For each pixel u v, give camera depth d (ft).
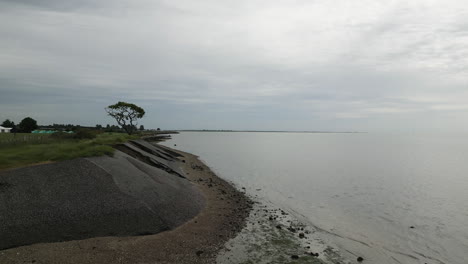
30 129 254.27
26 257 31.60
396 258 38.14
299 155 207.51
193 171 108.58
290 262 35.60
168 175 74.69
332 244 42.27
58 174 48.52
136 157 90.33
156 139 378.73
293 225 50.39
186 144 330.75
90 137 134.62
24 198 40.81
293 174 113.91
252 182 94.68
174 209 50.65
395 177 108.58
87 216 40.70
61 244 35.14
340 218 55.62
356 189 84.79
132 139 131.75
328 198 72.59
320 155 209.05
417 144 430.61
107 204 43.93
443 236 46.70
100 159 59.06
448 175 114.73
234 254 37.19
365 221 53.98
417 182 97.81
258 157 187.42
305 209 61.62
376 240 44.47
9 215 37.06
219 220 50.49
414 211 61.26
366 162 162.71
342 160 172.96
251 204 64.28
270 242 41.83
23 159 55.93
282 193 77.92
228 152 228.43
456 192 81.66
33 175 46.62
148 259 33.83
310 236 45.19
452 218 56.39
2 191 40.98
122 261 32.76
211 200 64.44
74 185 46.57
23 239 34.42
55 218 38.81
